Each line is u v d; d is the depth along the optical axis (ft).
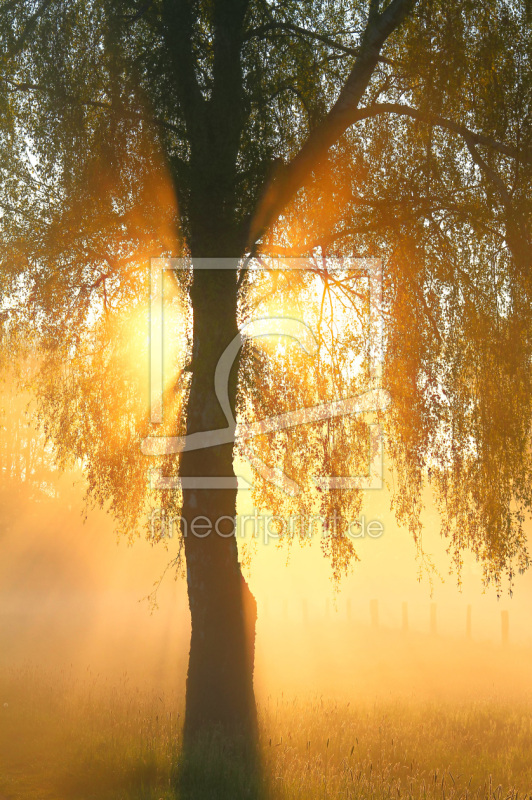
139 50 34.55
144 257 36.45
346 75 37.70
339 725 36.45
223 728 32.27
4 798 24.22
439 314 34.17
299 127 37.45
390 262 35.47
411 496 35.04
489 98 33.76
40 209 37.47
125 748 28.68
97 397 38.55
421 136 35.19
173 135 35.04
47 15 35.86
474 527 33.88
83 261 36.88
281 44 36.88
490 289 34.04
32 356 39.06
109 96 35.01
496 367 33.42
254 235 35.47
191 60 34.12
